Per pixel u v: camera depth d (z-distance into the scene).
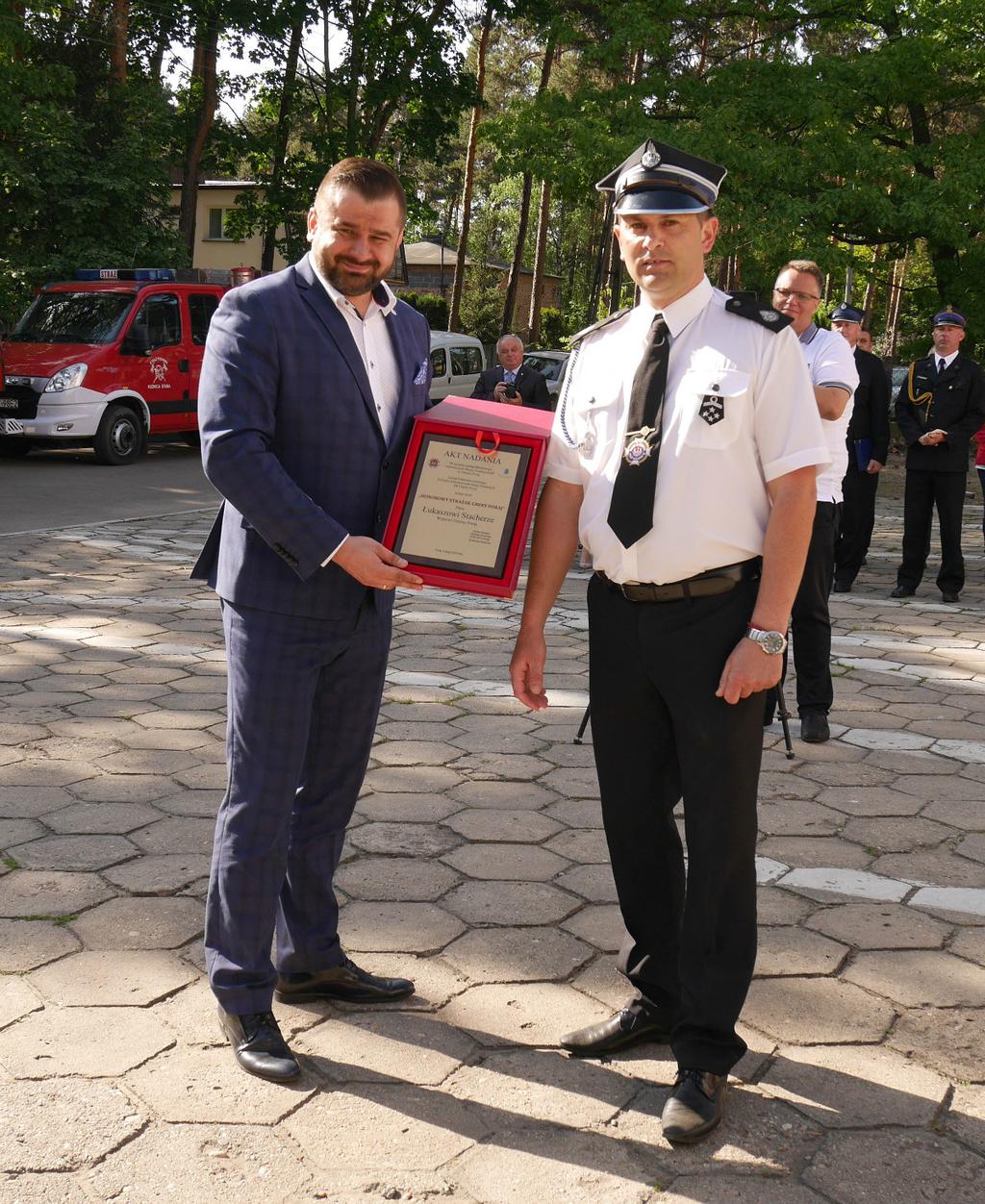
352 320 2.78
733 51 18.70
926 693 6.17
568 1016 3.01
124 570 8.86
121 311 15.85
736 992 2.64
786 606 2.57
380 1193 2.34
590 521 2.72
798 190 17.23
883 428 8.69
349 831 4.14
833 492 5.27
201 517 11.69
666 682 2.66
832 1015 3.03
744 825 2.64
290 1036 2.90
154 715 5.40
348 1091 2.68
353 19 25.95
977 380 8.52
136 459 16.03
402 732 5.27
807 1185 2.40
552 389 20.30
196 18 24.55
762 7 18.45
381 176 2.66
